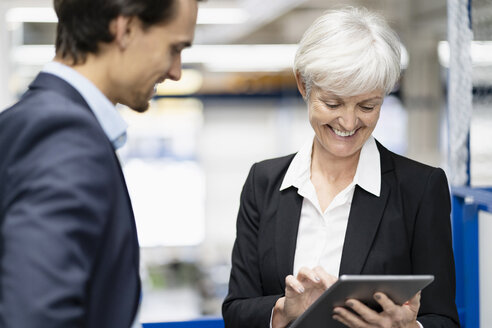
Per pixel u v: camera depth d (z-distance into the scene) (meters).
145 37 1.03
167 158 12.57
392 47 1.45
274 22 8.03
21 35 7.21
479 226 2.15
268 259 1.60
